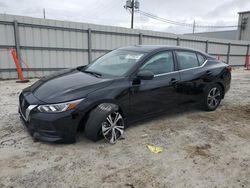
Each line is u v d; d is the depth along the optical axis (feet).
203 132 13.52
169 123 14.79
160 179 8.86
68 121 10.44
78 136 12.14
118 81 12.02
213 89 17.25
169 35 49.78
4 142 11.37
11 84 27.84
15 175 8.82
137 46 15.64
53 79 12.80
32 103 10.71
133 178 8.87
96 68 14.30
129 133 12.94
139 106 12.87
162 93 13.82
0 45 31.37
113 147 11.23
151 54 13.75
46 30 34.73
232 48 66.44
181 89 14.88
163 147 11.43
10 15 31.24
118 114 11.80
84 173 9.09
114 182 8.59
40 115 10.33
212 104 17.58
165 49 14.69
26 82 29.48
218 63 18.10
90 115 10.98
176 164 9.93
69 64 38.09
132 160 10.14
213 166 9.89
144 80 12.91
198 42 56.59
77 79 12.34
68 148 10.94
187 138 12.59
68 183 8.45
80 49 38.73
